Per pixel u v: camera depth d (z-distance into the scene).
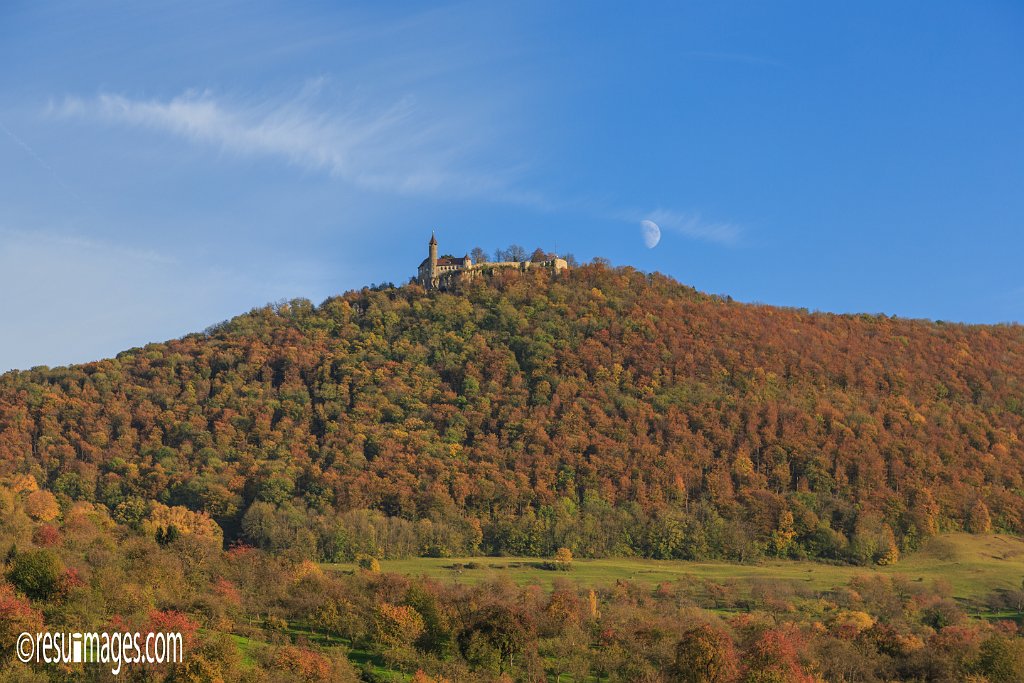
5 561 161.25
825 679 156.88
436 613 166.88
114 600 150.75
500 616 162.75
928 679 161.88
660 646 164.25
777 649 153.88
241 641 154.50
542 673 152.75
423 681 139.12
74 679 126.62
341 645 158.38
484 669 152.12
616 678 155.00
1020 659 159.88
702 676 149.50
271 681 135.50
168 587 166.75
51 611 142.25
